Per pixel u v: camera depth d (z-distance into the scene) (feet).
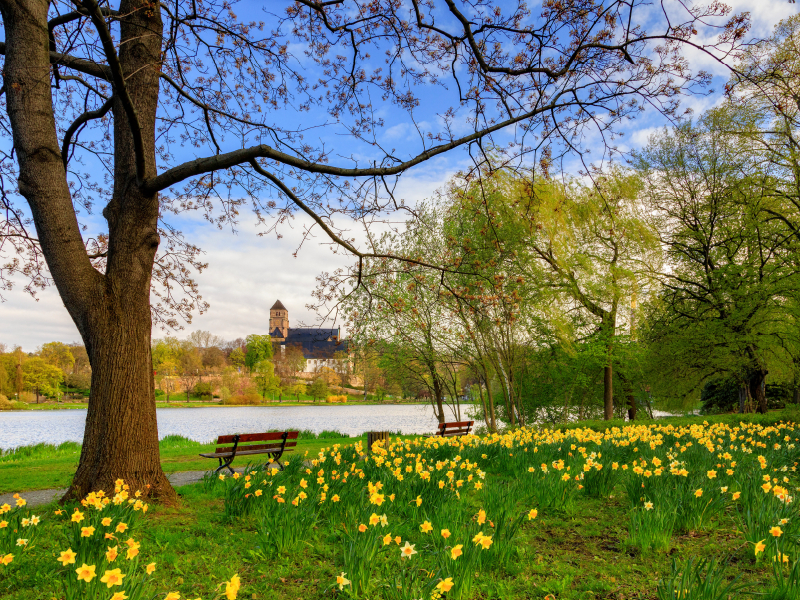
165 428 119.14
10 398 251.60
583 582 12.37
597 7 19.31
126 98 19.08
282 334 444.14
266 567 13.29
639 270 70.64
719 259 75.66
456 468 23.72
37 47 21.40
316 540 15.16
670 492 17.10
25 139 20.85
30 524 14.05
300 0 23.73
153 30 21.79
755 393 76.13
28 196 20.93
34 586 11.73
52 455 45.68
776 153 65.62
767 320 66.23
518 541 15.26
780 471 22.26
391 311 31.45
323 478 18.86
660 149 78.79
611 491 21.44
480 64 22.98
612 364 75.51
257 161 23.40
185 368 314.14
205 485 24.04
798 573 9.96
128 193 21.95
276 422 135.85
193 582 12.27
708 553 13.94
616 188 67.26
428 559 13.20
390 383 81.56
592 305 71.61
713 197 74.49
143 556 13.91
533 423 83.30
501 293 29.91
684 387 82.43
